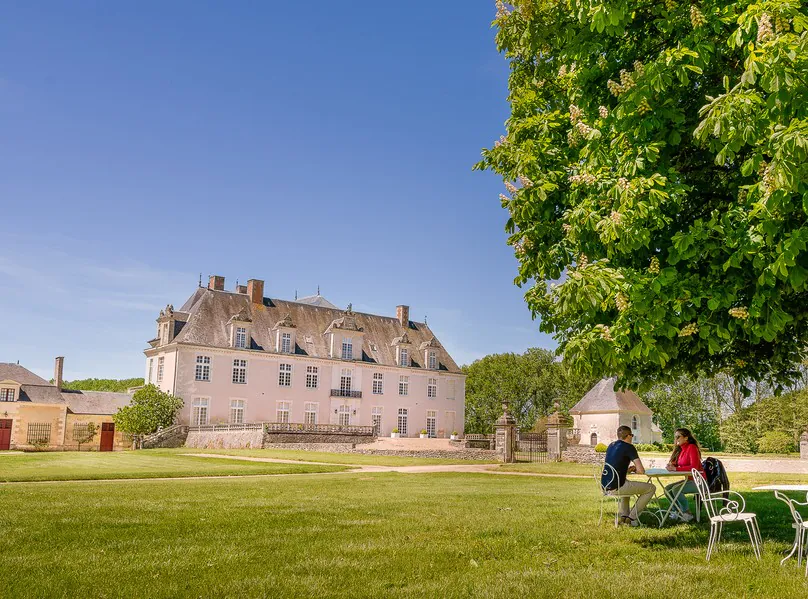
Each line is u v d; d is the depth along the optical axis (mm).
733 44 6438
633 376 9102
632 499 12422
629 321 7051
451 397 65688
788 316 6602
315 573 5992
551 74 9570
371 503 11641
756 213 6227
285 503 11469
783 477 19562
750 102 5930
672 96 7230
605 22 7004
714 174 8117
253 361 53812
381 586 5562
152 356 54375
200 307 53562
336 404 57781
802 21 5844
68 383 86250
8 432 52844
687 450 9617
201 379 51281
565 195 8141
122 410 48750
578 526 8922
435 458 35531
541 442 36344
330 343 58406
